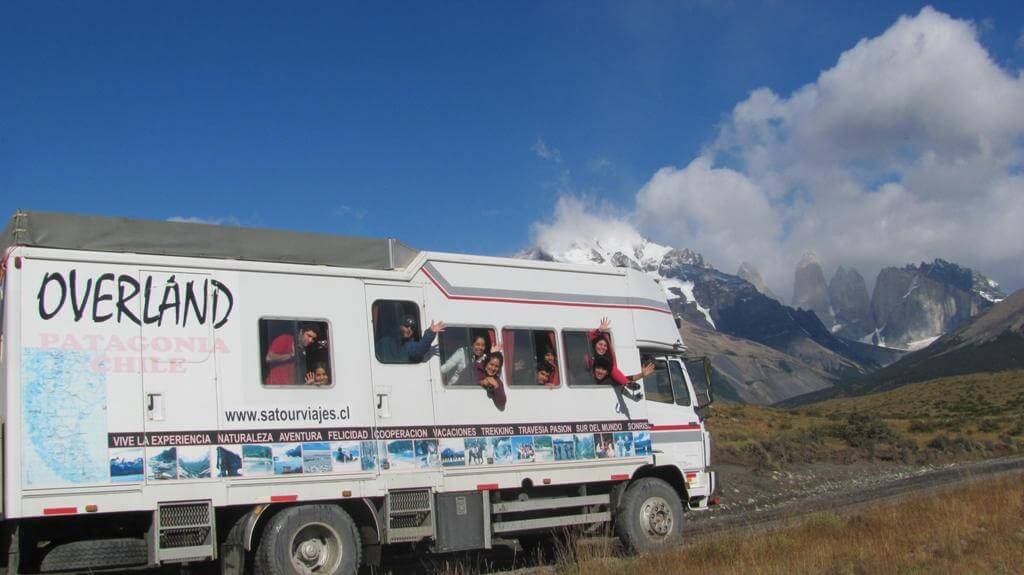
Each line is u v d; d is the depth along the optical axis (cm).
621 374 1418
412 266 1261
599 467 1377
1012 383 10931
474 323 1298
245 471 1080
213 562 1174
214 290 1106
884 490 2345
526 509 1305
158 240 1091
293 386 1133
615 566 1156
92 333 1023
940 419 7544
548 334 1369
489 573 1289
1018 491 1659
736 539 1255
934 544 1230
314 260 1191
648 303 1510
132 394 1032
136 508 1011
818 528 1341
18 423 968
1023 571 1047
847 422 4391
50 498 970
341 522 1123
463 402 1261
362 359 1189
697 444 1526
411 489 1191
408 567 1409
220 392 1083
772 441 3472
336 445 1145
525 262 1371
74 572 1005
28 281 1002
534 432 1319
